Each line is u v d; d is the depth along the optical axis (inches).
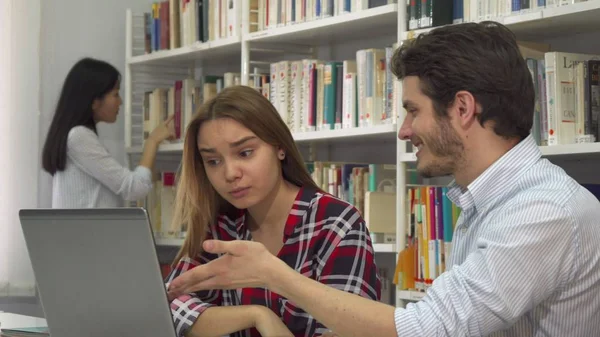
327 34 127.0
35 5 149.9
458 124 51.8
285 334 55.3
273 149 59.8
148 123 155.5
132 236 47.9
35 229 53.7
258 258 49.0
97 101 135.3
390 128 106.0
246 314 56.7
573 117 89.0
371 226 110.7
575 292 48.8
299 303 48.9
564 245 47.3
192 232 64.2
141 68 163.0
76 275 52.5
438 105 51.9
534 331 50.7
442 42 51.9
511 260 47.0
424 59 52.3
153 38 155.5
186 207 63.7
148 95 155.8
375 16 111.0
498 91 50.9
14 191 146.9
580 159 98.0
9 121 147.0
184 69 166.7
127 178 136.6
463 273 48.5
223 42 137.6
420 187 103.7
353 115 114.1
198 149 61.7
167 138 149.4
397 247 105.8
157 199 153.5
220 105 58.1
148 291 48.7
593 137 87.6
